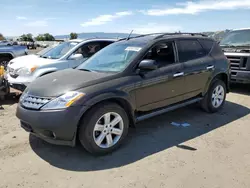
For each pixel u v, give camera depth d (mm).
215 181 3062
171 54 4777
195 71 5000
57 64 6949
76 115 3393
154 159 3598
